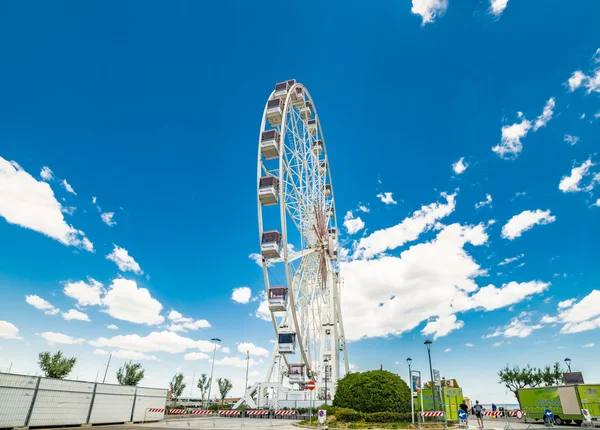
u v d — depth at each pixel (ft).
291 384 197.36
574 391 120.26
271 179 156.76
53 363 201.57
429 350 113.50
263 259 157.48
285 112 164.45
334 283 228.43
